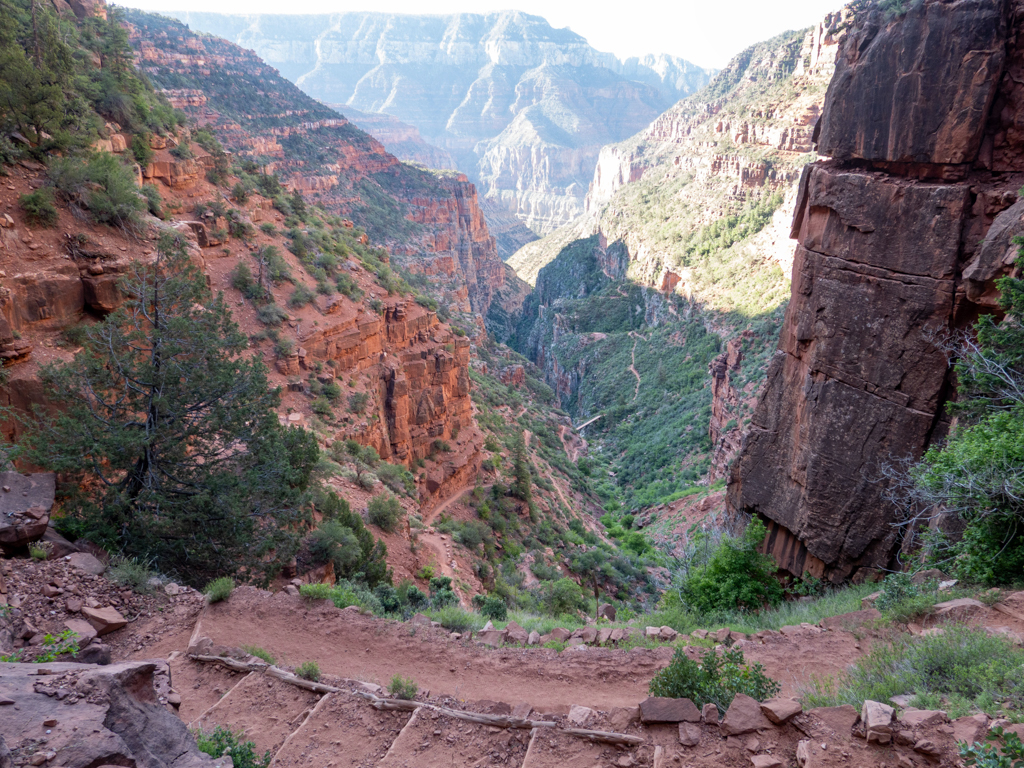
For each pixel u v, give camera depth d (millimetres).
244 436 18344
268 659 11844
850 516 20000
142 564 14914
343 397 43812
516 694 11148
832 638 12695
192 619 13305
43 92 26188
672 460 95250
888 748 7430
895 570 19312
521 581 42156
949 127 17453
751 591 19219
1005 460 13398
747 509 23562
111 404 17234
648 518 75312
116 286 23688
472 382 89688
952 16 17219
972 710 8008
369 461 40969
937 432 18406
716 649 12477
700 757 7836
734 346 90875
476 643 13602
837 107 19938
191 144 50938
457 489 54156
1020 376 15539
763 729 8039
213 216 45344
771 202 135250
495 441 68375
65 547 14273
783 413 22516
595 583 47000
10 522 13305
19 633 10914
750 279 121875
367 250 73250
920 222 18031
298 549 20156
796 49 167125
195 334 17703
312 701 10531
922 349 18359
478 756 8906
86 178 25453
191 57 156250
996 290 16375
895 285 18688
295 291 45875
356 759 9055
